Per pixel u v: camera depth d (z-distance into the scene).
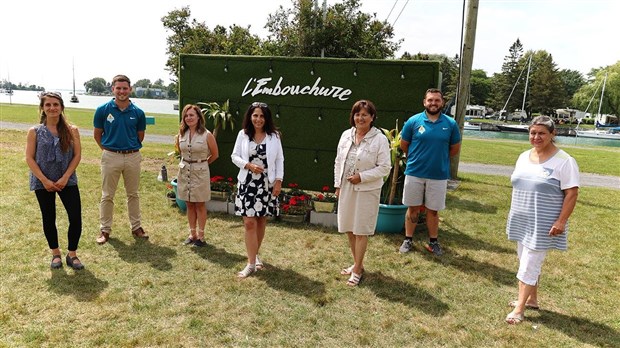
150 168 9.12
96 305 3.26
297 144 6.04
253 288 3.68
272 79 6.00
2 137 12.99
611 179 11.38
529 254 3.19
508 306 3.54
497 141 25.08
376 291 3.73
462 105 8.98
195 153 4.43
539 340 3.04
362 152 3.67
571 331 3.18
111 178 4.54
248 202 3.82
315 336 2.99
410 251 4.75
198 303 3.38
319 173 6.02
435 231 4.71
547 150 3.15
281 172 3.93
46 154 3.67
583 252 4.96
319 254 4.56
